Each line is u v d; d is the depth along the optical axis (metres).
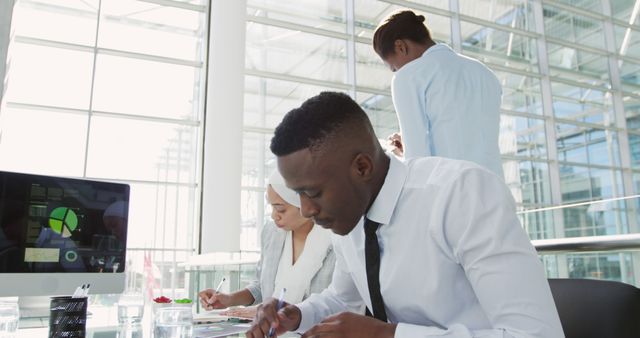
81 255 1.40
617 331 0.72
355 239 0.96
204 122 6.64
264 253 1.72
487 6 10.08
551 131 9.98
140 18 7.57
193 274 3.11
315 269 1.52
